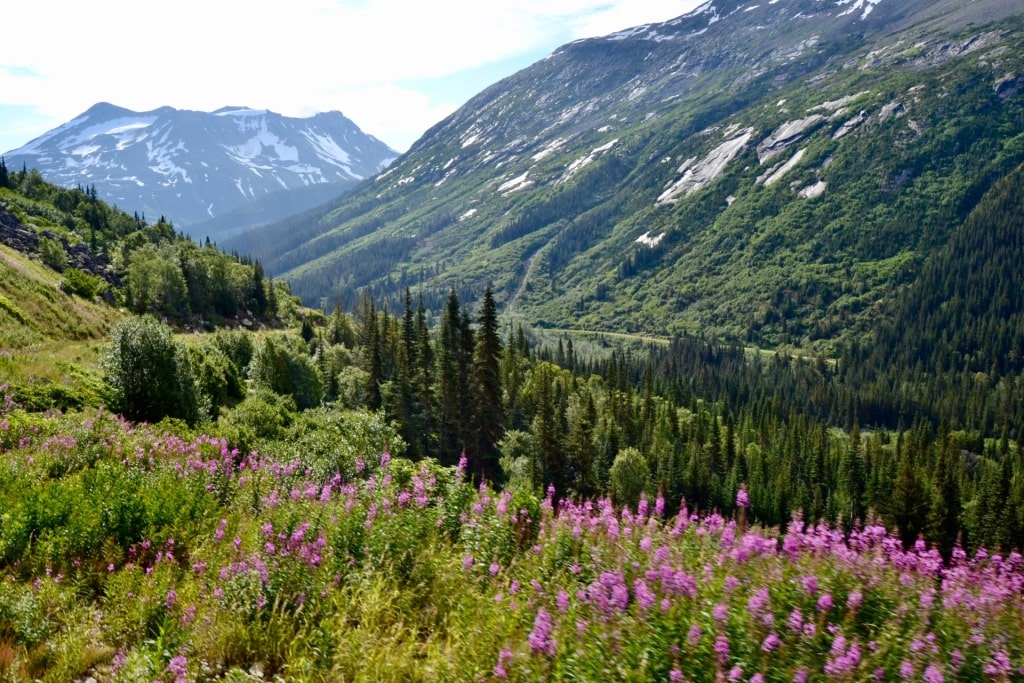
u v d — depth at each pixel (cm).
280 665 633
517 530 909
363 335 9150
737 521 819
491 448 5019
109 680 605
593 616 591
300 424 2950
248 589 712
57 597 739
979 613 605
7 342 3133
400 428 5059
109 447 1456
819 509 5922
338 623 652
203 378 3644
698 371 18962
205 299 10612
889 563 709
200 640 636
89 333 4669
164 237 15338
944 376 18325
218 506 1107
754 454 8519
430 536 899
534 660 547
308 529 852
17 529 866
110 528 910
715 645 514
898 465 7488
